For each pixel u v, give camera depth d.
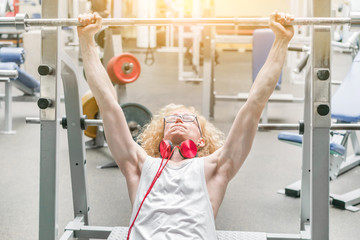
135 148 2.04
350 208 3.21
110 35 4.26
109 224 2.99
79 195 2.48
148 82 8.30
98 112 4.50
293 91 7.61
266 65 1.92
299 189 3.46
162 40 13.05
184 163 1.95
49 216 2.01
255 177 3.88
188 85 8.09
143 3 10.02
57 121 1.98
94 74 1.99
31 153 4.48
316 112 1.88
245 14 7.90
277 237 2.24
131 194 1.99
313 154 1.90
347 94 3.47
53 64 1.95
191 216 1.80
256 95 1.90
